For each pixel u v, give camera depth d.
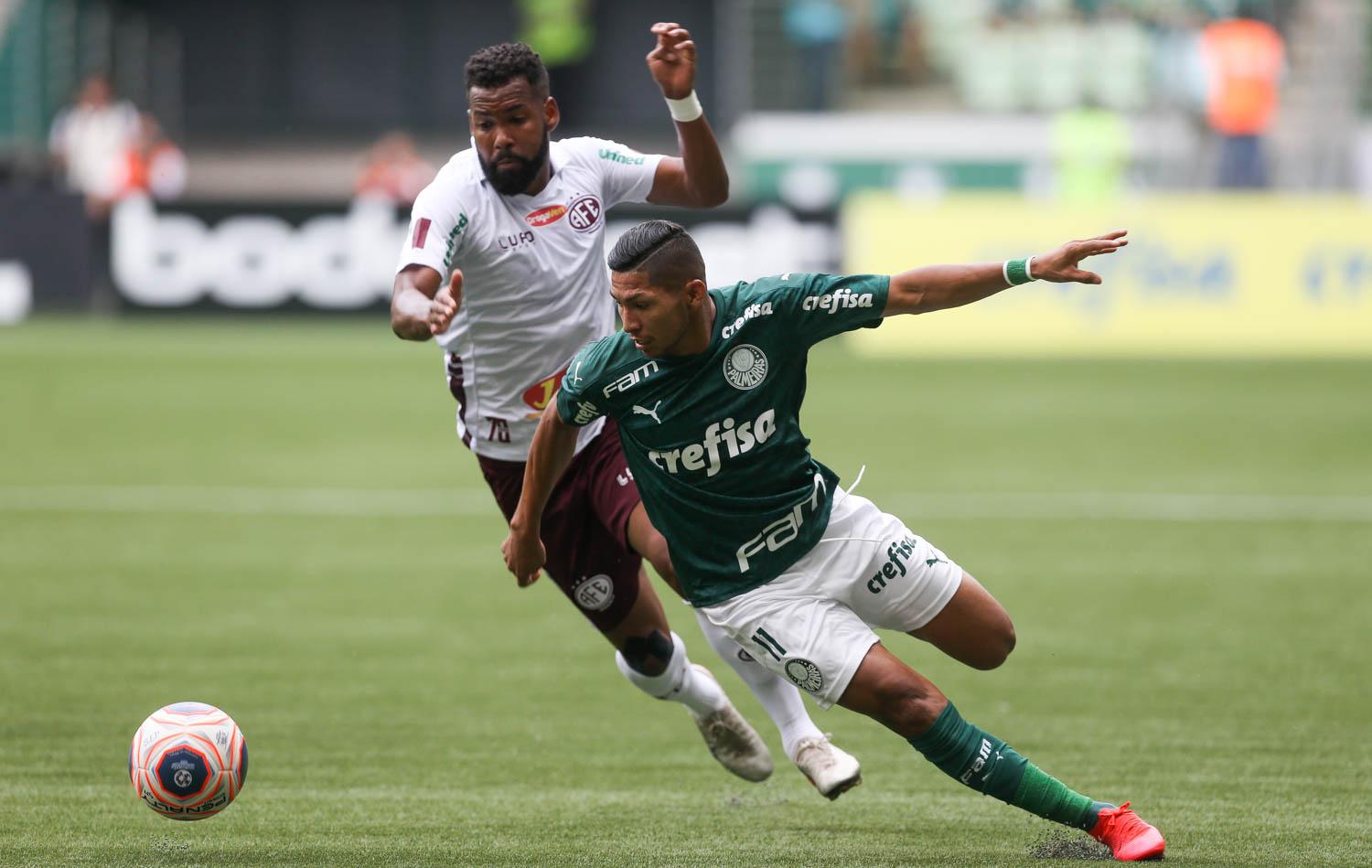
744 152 91.06
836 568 14.98
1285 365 61.38
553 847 15.83
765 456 14.79
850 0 95.56
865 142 90.81
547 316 17.88
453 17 100.06
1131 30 93.69
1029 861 15.30
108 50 96.62
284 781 18.22
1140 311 65.31
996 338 66.06
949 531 33.81
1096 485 39.28
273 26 100.00
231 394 53.53
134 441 45.06
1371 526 34.50
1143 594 28.48
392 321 15.72
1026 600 28.00
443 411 51.09
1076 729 20.48
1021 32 94.69
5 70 91.38
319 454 43.53
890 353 66.19
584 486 17.86
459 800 17.56
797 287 14.73
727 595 15.11
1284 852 15.49
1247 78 81.44
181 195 90.06
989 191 90.19
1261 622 26.42
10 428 46.75
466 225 17.19
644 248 14.09
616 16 98.06
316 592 28.72
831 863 15.26
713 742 18.23
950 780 18.64
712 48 98.50
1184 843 15.81
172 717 15.45
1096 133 86.50
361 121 101.19
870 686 14.56
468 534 34.00
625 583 18.09
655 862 15.34
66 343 64.56
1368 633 25.67
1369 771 18.58
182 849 15.62
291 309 70.12
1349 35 91.69
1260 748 19.56
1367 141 87.56
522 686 22.81
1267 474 40.78
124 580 29.42
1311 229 64.62
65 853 15.43
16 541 32.75
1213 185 85.62
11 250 70.25
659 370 14.66
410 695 22.20
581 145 18.19
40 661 23.66
